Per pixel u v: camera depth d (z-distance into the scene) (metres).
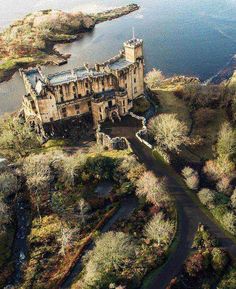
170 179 158.62
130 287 120.44
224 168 160.12
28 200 158.88
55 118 188.62
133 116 192.00
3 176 158.50
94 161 163.88
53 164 166.12
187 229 137.25
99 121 190.25
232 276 121.50
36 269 133.00
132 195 153.00
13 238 146.00
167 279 122.62
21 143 182.50
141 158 168.25
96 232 139.12
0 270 134.88
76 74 190.62
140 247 131.25
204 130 187.38
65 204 153.38
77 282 124.00
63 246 135.88
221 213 139.00
